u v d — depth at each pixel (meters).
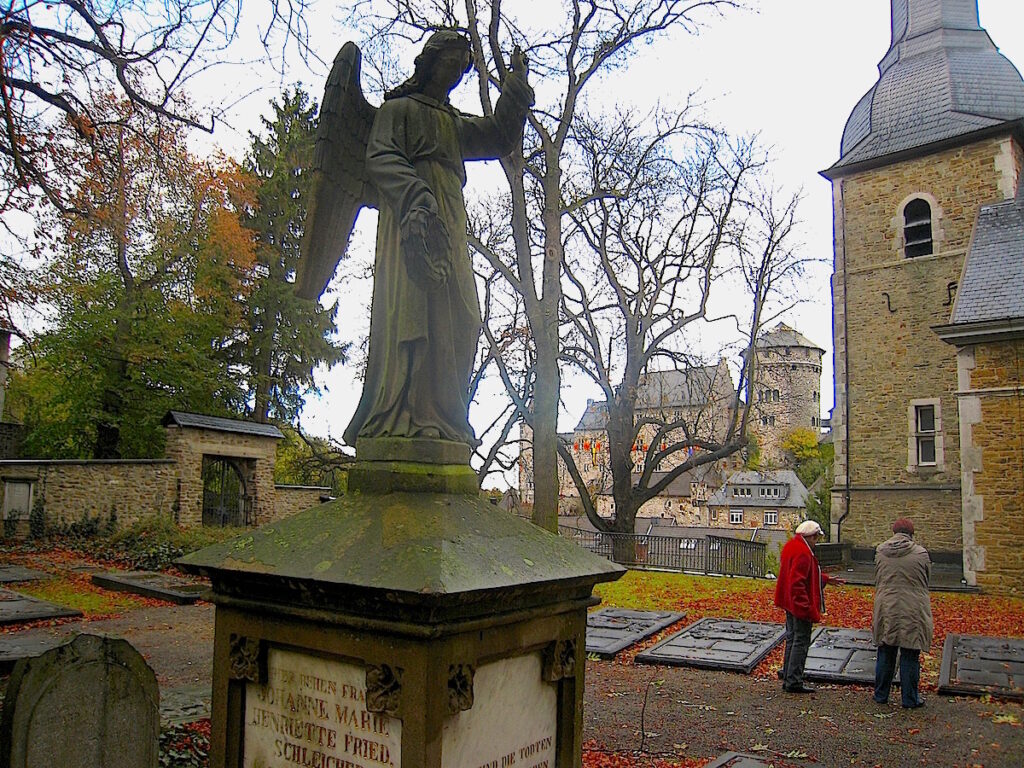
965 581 17.41
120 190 12.38
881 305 25.52
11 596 13.48
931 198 25.06
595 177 24.62
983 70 26.06
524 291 18.50
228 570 3.53
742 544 21.39
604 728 7.10
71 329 26.50
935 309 24.53
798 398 63.53
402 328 3.94
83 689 4.70
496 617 3.30
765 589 17.03
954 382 23.86
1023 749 6.52
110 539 19.95
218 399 30.03
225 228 26.64
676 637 11.25
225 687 3.66
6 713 4.48
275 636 3.50
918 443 24.36
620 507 27.42
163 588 14.92
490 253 20.31
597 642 10.73
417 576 3.04
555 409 18.23
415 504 3.65
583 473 59.03
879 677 8.01
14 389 32.25
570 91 19.38
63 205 11.80
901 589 7.83
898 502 24.27
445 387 4.05
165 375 27.59
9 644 9.68
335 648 3.29
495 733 3.43
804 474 61.38
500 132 4.42
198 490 23.61
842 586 18.27
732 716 7.50
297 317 30.84
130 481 22.59
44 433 28.34
